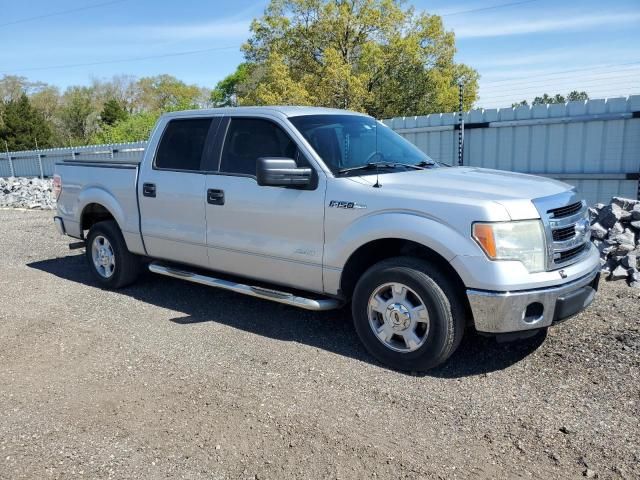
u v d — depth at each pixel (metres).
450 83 39.09
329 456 3.03
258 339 4.75
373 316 4.20
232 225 4.94
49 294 6.30
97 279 6.50
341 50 38.16
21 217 13.32
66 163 6.75
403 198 3.98
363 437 3.21
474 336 4.66
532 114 10.19
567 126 9.79
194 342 4.71
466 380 3.90
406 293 4.01
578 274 3.91
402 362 4.04
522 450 3.06
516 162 10.54
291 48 38.56
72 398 3.76
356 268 4.43
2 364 4.36
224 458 3.04
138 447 3.16
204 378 4.01
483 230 3.65
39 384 3.99
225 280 5.19
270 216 4.65
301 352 4.45
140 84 75.44
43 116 66.94
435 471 2.89
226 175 5.00
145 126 48.72
